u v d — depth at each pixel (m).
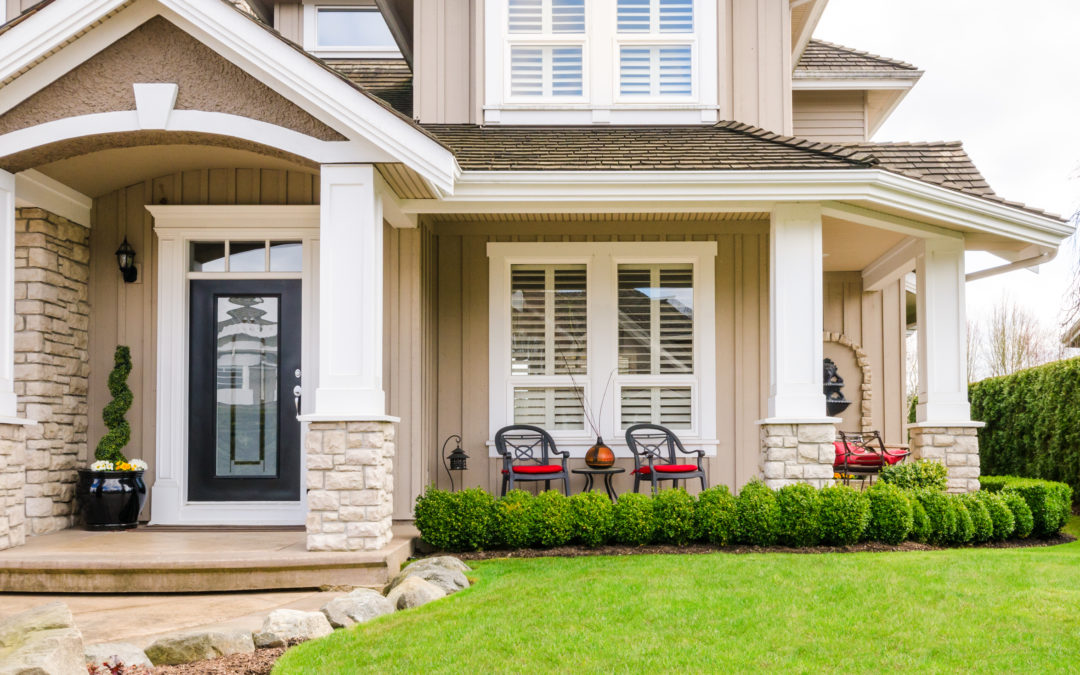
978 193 8.48
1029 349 25.25
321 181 7.10
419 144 6.95
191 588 6.41
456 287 9.73
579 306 9.88
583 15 9.83
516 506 7.61
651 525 7.58
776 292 8.11
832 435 7.95
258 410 8.80
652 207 8.11
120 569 6.37
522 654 4.47
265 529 8.45
